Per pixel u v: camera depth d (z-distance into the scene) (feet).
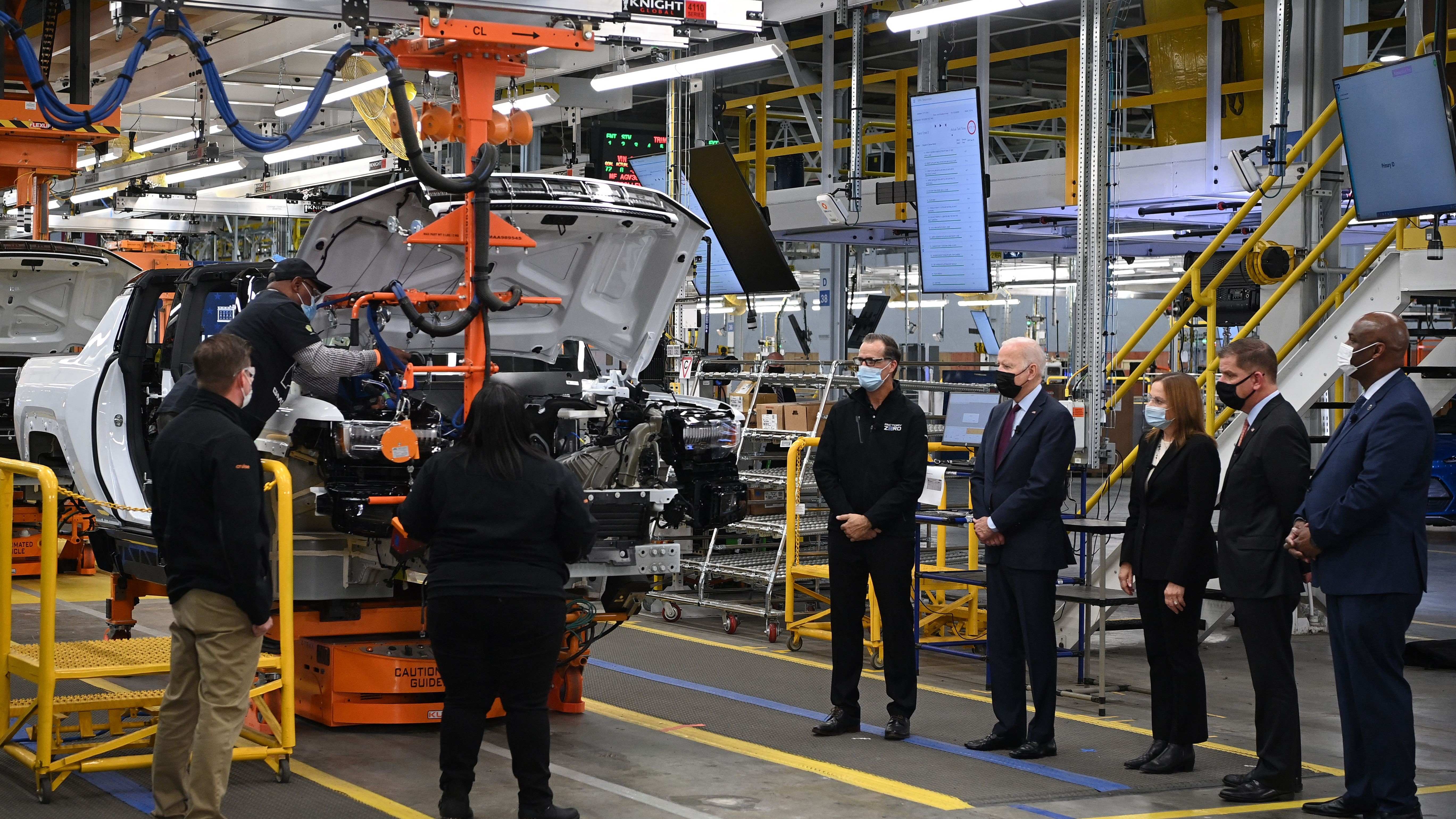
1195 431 18.80
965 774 18.65
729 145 67.92
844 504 20.66
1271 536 17.47
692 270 22.98
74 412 25.71
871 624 26.78
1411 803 16.39
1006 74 75.31
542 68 29.48
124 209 62.90
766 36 41.57
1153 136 57.57
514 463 15.29
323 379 19.06
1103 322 31.22
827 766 18.95
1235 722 22.33
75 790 17.08
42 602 16.43
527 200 19.84
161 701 17.81
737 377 34.63
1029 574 19.51
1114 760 19.60
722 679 25.36
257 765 18.48
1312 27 33.81
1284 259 30.40
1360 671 16.49
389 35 20.07
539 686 15.48
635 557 19.77
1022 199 49.01
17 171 38.73
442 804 15.51
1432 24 34.96
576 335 23.06
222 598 14.69
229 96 59.21
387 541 19.60
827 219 52.31
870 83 55.77
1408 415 16.19
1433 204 25.54
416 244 19.42
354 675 20.40
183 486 14.60
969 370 40.24
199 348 15.08
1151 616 19.20
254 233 89.71
